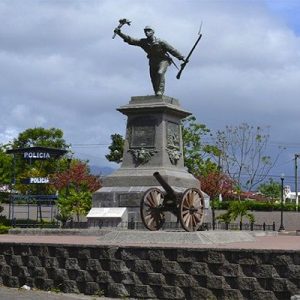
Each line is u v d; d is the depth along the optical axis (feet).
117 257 61.41
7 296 60.34
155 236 66.90
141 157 98.94
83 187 150.51
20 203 150.51
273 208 165.89
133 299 60.03
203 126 177.88
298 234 105.50
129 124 101.24
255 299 55.36
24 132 226.58
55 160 165.89
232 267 56.34
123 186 97.66
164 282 59.11
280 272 54.54
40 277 66.33
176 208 73.05
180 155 102.58
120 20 102.63
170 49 101.35
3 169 141.38
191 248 58.18
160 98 100.17
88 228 95.09
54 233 92.79
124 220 94.58
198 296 57.62
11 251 69.00
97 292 62.23
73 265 63.93
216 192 163.02
